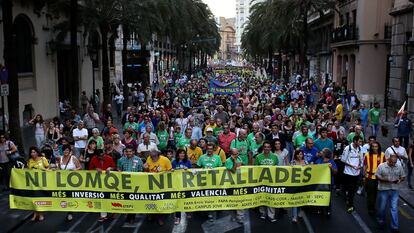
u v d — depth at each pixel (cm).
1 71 1575
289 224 1014
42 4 2434
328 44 4834
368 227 999
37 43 2462
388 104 2870
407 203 1184
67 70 3139
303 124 1388
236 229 982
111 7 2630
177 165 1021
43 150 1136
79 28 3047
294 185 982
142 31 2805
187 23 4234
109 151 1100
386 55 3325
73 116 1653
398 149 1123
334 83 3625
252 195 981
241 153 1176
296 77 4634
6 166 1232
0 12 2036
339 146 1212
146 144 1183
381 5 3288
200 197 971
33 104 2417
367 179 1059
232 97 2486
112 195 965
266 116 1554
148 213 988
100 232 969
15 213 1081
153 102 2638
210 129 1228
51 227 1002
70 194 966
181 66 7306
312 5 3762
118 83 4544
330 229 985
